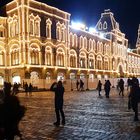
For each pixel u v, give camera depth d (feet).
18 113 26.81
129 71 341.41
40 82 165.99
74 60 228.84
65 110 65.51
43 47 192.44
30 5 183.83
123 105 76.07
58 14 207.41
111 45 289.53
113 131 39.86
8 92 27.30
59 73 206.28
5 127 26.58
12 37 188.65
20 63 179.73
